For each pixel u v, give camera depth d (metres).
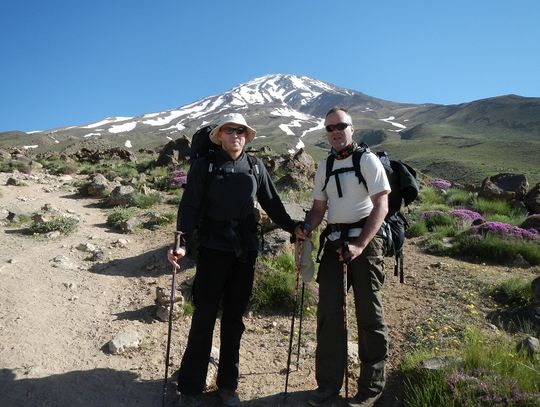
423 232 11.33
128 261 8.23
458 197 15.51
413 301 6.72
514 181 14.80
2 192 13.73
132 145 190.38
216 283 3.98
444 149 149.62
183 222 3.89
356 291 4.00
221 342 4.18
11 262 7.62
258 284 6.52
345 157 4.05
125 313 6.09
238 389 4.39
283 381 4.56
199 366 4.02
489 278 7.66
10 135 186.25
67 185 17.02
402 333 5.63
